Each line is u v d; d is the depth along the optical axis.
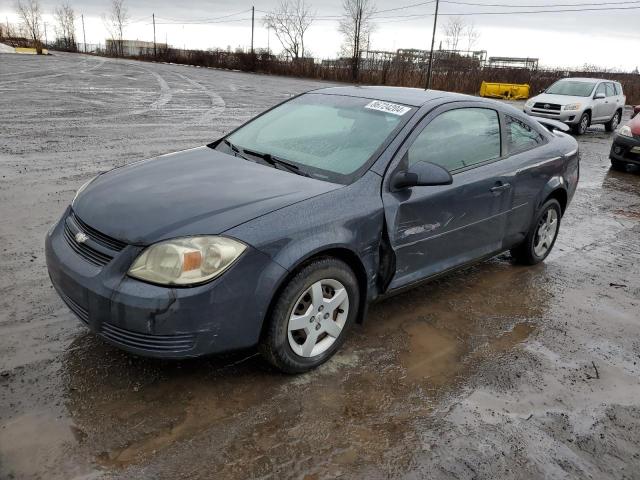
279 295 2.73
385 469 2.36
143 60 68.50
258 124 4.15
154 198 2.86
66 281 2.68
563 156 4.86
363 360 3.20
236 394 2.78
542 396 3.00
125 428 2.47
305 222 2.78
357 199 3.06
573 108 15.79
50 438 2.38
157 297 2.42
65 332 3.23
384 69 39.50
